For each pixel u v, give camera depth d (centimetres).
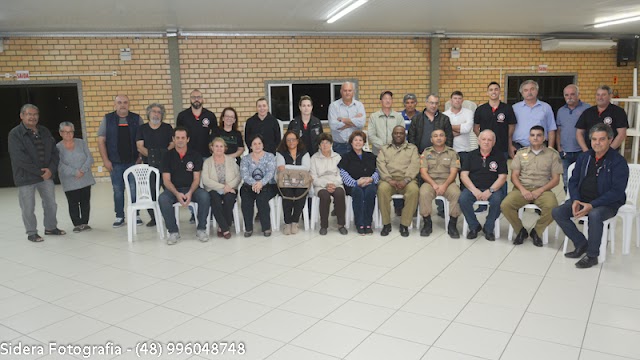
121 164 562
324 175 517
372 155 521
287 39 909
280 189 513
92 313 333
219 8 662
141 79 865
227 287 374
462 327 299
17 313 336
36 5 606
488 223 477
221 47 883
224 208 511
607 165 399
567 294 344
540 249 448
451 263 414
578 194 416
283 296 354
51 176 517
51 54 827
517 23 868
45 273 414
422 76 983
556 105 1070
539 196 452
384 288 363
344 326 304
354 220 522
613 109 494
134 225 516
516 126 542
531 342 279
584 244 420
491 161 482
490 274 387
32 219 512
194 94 559
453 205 487
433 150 506
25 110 489
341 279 384
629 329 291
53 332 306
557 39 993
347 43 937
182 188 512
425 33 963
